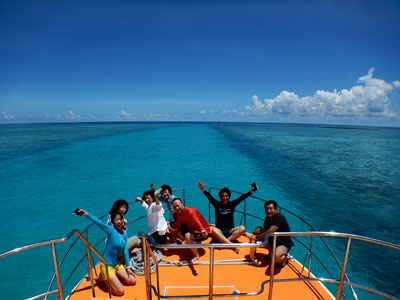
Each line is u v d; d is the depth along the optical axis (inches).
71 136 2819.9
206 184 751.7
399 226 482.3
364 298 292.8
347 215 532.7
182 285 174.2
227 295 135.7
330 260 369.7
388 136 4564.5
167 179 800.3
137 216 520.1
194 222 211.2
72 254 376.5
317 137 3282.5
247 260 204.8
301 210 558.3
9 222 479.8
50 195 633.6
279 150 1636.3
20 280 313.4
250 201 616.1
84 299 163.6
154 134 3179.1
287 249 193.5
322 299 160.7
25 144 1872.5
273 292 166.9
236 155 1338.6
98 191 668.1
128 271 176.6
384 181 840.9
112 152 1408.7
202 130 4463.6
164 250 222.8
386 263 360.2
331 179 849.5
